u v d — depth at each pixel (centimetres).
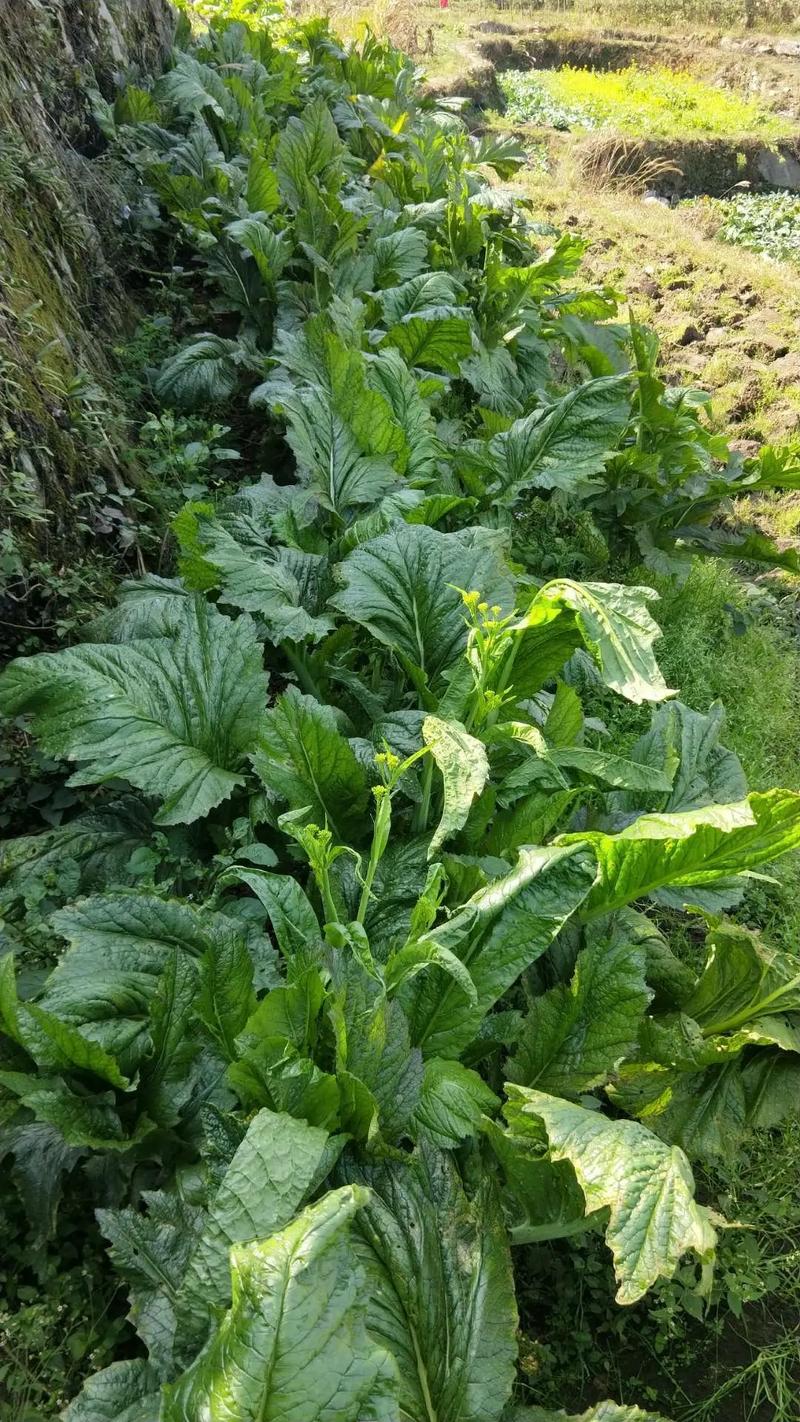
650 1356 259
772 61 1814
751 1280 265
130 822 311
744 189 1397
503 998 307
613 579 543
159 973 254
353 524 374
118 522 411
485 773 257
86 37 645
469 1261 223
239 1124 224
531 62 1742
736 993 297
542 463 432
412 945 242
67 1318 223
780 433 750
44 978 262
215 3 1012
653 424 532
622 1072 276
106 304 538
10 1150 231
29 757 326
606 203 1209
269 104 796
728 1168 291
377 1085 231
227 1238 188
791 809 244
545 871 259
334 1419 154
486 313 653
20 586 347
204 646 307
